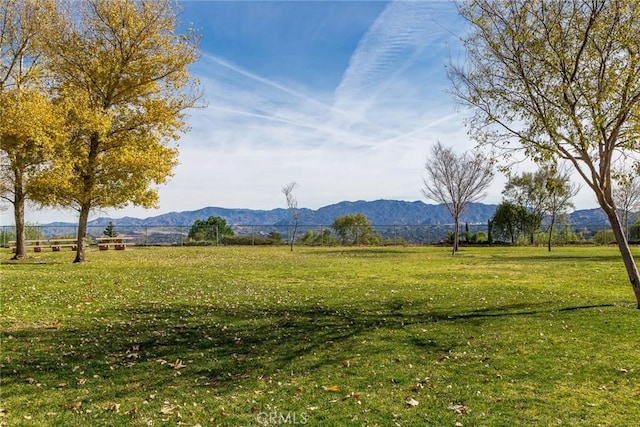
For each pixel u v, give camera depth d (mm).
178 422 4957
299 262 22891
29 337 8297
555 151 10133
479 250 33344
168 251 31953
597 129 9773
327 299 12281
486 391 5863
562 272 17984
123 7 21828
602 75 10117
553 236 42188
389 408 5328
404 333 8719
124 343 8016
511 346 7836
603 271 17969
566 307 10953
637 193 38562
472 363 6965
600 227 42000
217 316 10180
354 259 24984
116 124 22375
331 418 5059
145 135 22750
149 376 6406
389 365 6898
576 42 10281
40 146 19500
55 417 5074
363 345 7938
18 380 6180
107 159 20812
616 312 10195
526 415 5145
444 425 4898
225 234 41750
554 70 10188
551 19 10242
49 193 20188
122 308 10914
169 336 8492
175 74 23156
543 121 10250
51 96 22297
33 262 21922
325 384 6117
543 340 8164
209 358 7223
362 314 10438
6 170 21938
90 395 5715
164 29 22609
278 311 10742
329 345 7957
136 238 39500
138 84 22484
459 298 12375
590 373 6508
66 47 21609
